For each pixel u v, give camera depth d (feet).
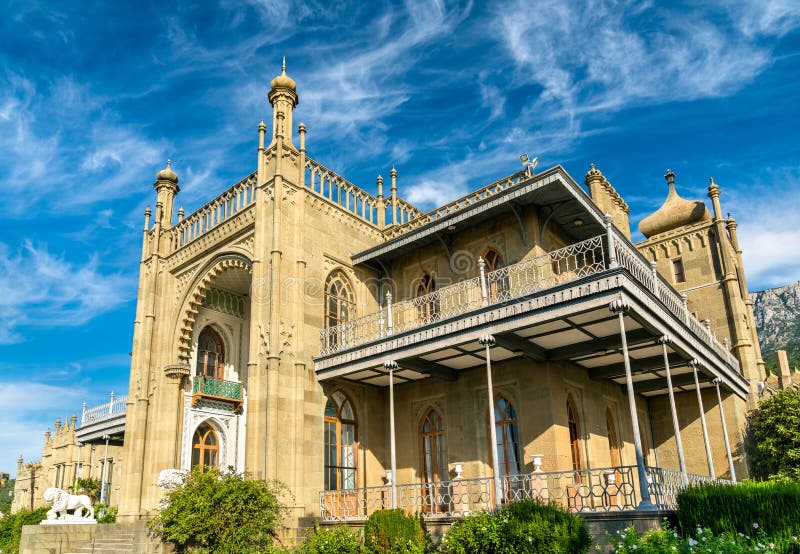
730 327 79.77
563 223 59.57
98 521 74.08
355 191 72.79
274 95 66.90
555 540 34.12
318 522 54.49
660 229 90.89
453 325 50.42
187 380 73.05
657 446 71.46
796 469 64.75
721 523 32.68
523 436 53.16
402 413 64.23
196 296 72.49
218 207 72.02
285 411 56.18
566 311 43.60
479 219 59.88
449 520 44.14
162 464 68.44
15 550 77.97
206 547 47.60
